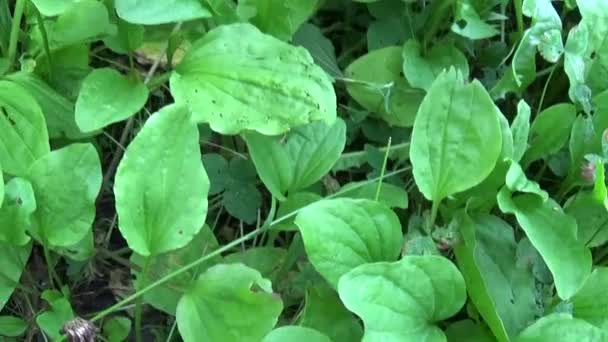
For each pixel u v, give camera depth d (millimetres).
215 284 756
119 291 866
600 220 858
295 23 894
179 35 867
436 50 934
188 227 770
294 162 842
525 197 825
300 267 844
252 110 808
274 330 759
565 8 976
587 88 877
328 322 800
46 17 870
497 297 821
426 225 847
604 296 806
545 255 795
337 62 976
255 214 886
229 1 871
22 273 844
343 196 855
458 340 809
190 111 765
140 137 756
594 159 845
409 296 769
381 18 963
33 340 835
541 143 887
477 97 802
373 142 933
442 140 808
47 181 776
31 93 849
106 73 828
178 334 844
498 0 936
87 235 819
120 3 792
